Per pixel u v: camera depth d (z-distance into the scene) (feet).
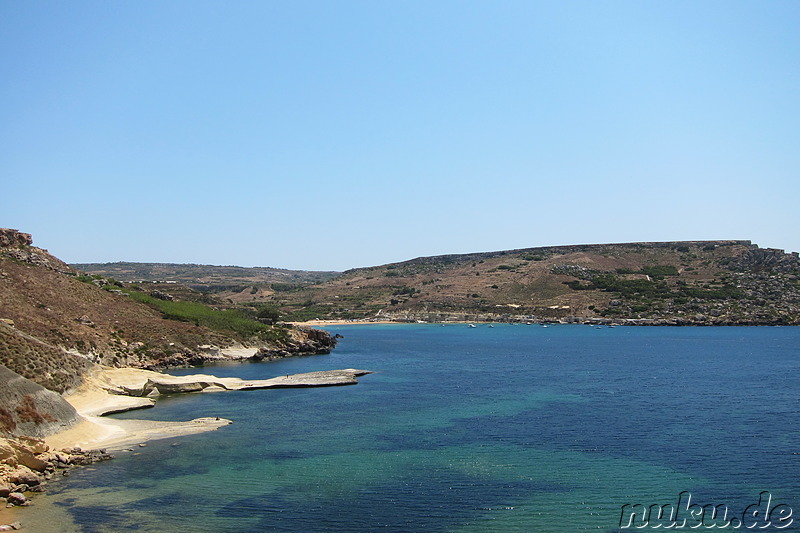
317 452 163.12
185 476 140.46
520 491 131.44
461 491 131.34
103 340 324.80
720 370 364.79
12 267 360.07
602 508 121.70
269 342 469.57
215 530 109.60
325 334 525.34
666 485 135.85
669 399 254.27
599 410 227.61
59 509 118.21
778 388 286.05
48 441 159.22
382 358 453.99
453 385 301.22
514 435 184.34
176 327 407.03
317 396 263.70
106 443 170.81
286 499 125.70
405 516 116.98
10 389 158.30
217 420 203.72
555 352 503.20
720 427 195.62
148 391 259.39
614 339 640.99
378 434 185.68
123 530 108.68
